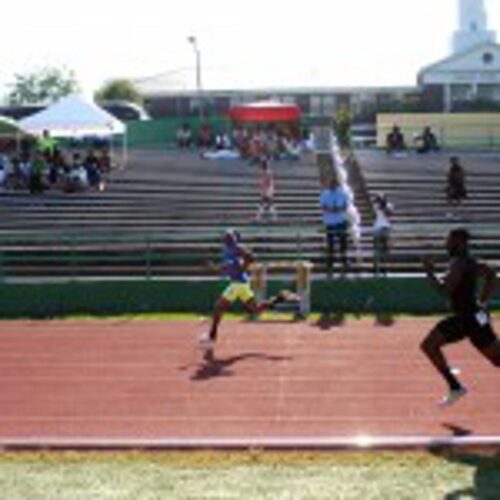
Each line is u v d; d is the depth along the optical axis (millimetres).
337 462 10680
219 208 30312
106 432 12742
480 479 10023
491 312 21500
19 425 13180
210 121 46500
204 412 13664
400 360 16750
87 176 32125
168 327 20344
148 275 23359
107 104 51688
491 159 37219
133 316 21984
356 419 13148
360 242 25062
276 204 30344
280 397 14406
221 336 19172
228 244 18250
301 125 43531
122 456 11109
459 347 17406
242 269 18156
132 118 51188
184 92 60688
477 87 56906
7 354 17953
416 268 23734
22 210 30375
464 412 13375
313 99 57969
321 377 15625
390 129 45938
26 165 33375
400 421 12992
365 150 40406
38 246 25719
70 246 25031
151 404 14172
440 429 12547
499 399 14047
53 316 22391
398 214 29312
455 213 29422
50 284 22875
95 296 22828
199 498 9625
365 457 10867
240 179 33656
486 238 25766
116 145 46188
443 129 45625
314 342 18438
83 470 10555
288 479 10133
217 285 22641
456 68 56844
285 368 16312
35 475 10414
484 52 56688
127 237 24016
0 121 35125
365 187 31766
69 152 41031
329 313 21766
